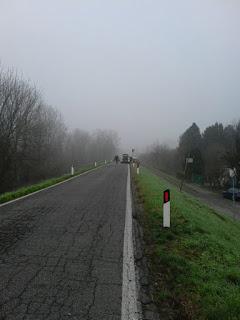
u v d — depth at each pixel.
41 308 4.54
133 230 8.80
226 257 7.73
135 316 4.48
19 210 11.30
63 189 17.78
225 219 19.61
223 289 5.59
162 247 7.53
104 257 6.62
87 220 9.83
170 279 5.81
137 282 5.53
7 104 34.53
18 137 36.03
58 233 8.27
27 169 40.75
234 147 51.59
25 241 7.52
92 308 4.61
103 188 18.33
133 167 46.81
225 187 52.19
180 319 4.55
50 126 52.38
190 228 9.52
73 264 6.17
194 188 52.28
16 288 5.10
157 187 20.20
